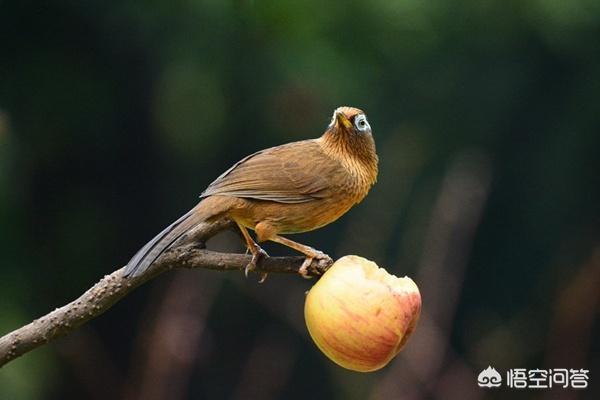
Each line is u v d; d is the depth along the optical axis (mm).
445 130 16281
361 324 5719
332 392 15570
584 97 16234
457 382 12297
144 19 13445
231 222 7227
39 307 14047
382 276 5840
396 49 14156
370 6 13641
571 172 16469
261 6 13312
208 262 6211
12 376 11930
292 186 7250
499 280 17031
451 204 13031
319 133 14414
